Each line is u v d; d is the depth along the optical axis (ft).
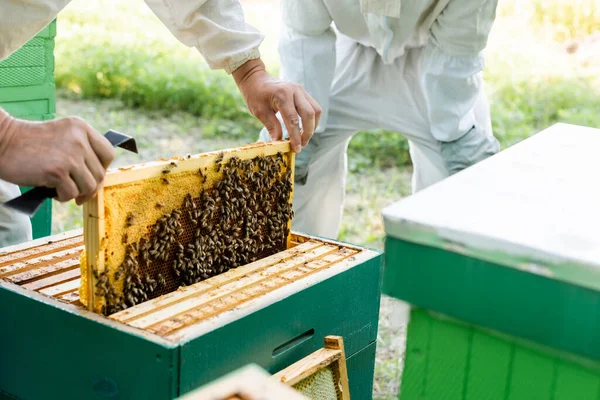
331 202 10.64
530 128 21.12
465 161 9.39
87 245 4.19
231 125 22.02
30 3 4.95
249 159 5.10
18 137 3.90
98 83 24.16
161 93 23.59
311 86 9.08
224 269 5.13
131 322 4.13
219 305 4.41
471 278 3.14
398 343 10.03
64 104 22.66
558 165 4.44
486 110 9.98
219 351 4.18
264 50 26.53
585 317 2.89
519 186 3.92
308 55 9.03
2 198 6.38
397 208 3.40
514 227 3.20
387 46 8.61
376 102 9.62
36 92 8.80
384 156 20.16
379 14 7.97
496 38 28.40
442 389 3.47
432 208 3.43
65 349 4.32
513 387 3.26
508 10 29.45
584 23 28.55
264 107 5.87
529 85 24.27
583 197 3.78
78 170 3.88
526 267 2.98
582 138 5.24
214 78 24.39
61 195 3.92
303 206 10.30
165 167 4.44
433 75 8.83
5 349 4.63
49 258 5.08
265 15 30.55
